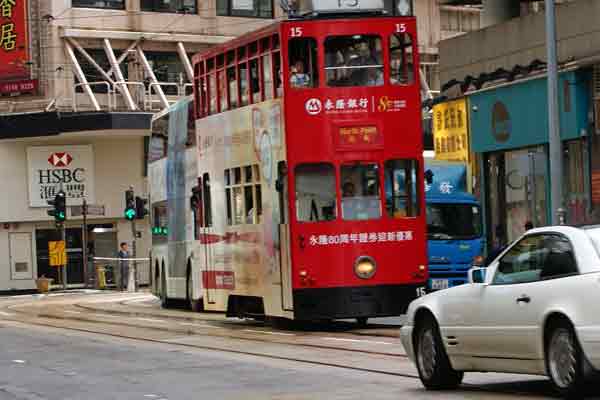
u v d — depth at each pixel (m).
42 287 75.50
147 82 76.44
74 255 79.06
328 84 32.31
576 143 40.59
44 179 77.94
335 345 28.33
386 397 18.61
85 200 77.44
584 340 15.71
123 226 79.44
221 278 37.41
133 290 71.62
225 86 36.72
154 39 78.38
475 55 46.69
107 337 34.84
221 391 20.56
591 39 39.78
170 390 21.05
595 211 39.53
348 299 31.91
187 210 44.84
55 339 34.50
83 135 76.44
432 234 41.25
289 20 32.38
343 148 32.16
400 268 32.25
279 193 32.72
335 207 32.03
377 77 32.53
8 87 76.94
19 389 22.16
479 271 18.08
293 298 31.92
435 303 19.05
